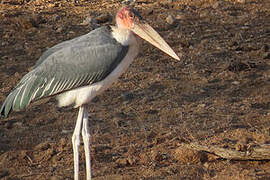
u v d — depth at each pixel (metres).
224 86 13.09
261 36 16.17
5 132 11.28
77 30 16.98
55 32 16.83
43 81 8.55
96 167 9.76
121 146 10.48
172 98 12.55
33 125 11.55
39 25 17.41
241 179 8.98
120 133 11.00
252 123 11.12
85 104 8.70
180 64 14.42
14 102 8.61
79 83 8.48
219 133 10.75
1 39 16.33
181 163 9.76
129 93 12.78
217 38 16.12
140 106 12.21
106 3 20.00
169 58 14.78
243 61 14.41
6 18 17.86
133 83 13.37
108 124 11.44
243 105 12.05
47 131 11.29
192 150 9.85
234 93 12.72
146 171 9.48
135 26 8.60
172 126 11.20
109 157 10.10
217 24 17.23
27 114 11.99
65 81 8.49
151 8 19.00
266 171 9.30
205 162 9.74
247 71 13.83
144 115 11.75
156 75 13.75
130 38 8.59
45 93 8.56
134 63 14.48
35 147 10.55
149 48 15.41
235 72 13.80
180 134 10.77
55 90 8.54
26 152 10.31
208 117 11.52
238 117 11.45
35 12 18.77
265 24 17.17
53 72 8.52
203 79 13.45
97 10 19.02
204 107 12.02
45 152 10.30
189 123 11.25
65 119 11.76
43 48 15.67
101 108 12.20
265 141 10.23
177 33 16.56
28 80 8.66
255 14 18.09
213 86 13.11
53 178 9.40
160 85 13.25
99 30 8.74
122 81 13.47
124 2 19.98
